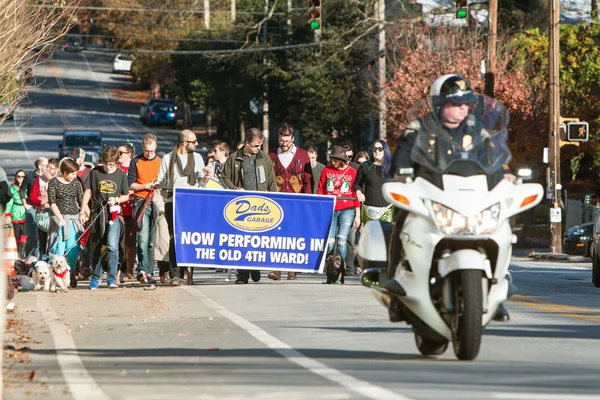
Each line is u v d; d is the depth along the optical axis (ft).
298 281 165.27
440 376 68.23
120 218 152.35
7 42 173.99
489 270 72.79
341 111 482.69
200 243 152.66
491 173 74.64
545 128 372.99
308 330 96.89
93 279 151.23
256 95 561.02
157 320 107.04
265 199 153.69
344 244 157.79
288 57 526.16
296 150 168.25
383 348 84.58
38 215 185.37
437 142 74.79
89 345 88.07
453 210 72.38
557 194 300.20
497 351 82.53
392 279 76.48
